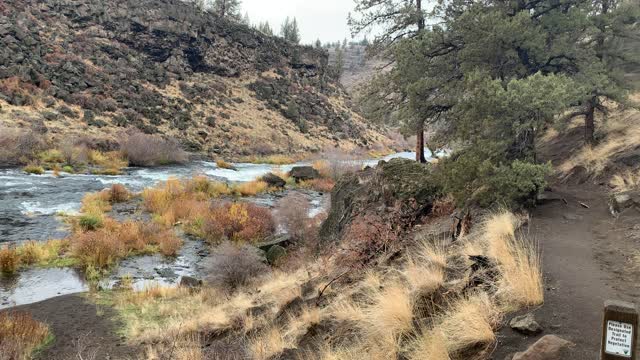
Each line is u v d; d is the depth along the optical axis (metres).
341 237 12.09
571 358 3.54
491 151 8.89
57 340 8.71
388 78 18.66
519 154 9.54
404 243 8.68
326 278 8.70
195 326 8.57
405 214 10.67
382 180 12.30
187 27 58.97
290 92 68.69
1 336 8.25
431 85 12.04
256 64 68.88
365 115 20.78
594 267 5.70
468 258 5.96
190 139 44.22
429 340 4.43
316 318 6.60
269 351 6.31
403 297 5.26
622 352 2.64
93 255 13.92
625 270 5.49
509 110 8.76
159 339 8.34
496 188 8.66
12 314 9.75
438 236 8.34
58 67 41.44
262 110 59.53
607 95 12.66
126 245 15.45
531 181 8.43
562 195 10.04
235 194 26.69
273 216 19.12
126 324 9.45
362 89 20.75
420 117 12.91
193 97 52.53
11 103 34.06
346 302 6.62
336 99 78.06
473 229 7.82
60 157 30.08
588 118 13.88
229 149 45.84
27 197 20.92
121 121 39.34
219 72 63.38
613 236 6.98
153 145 35.41
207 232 17.66
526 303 4.71
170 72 55.94
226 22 68.88
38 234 16.08
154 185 26.33
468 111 9.59
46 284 12.23
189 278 12.62
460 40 12.26
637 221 7.38
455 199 9.52
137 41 54.47
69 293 11.66
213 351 6.99
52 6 49.69
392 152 68.25
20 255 13.61
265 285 10.61
